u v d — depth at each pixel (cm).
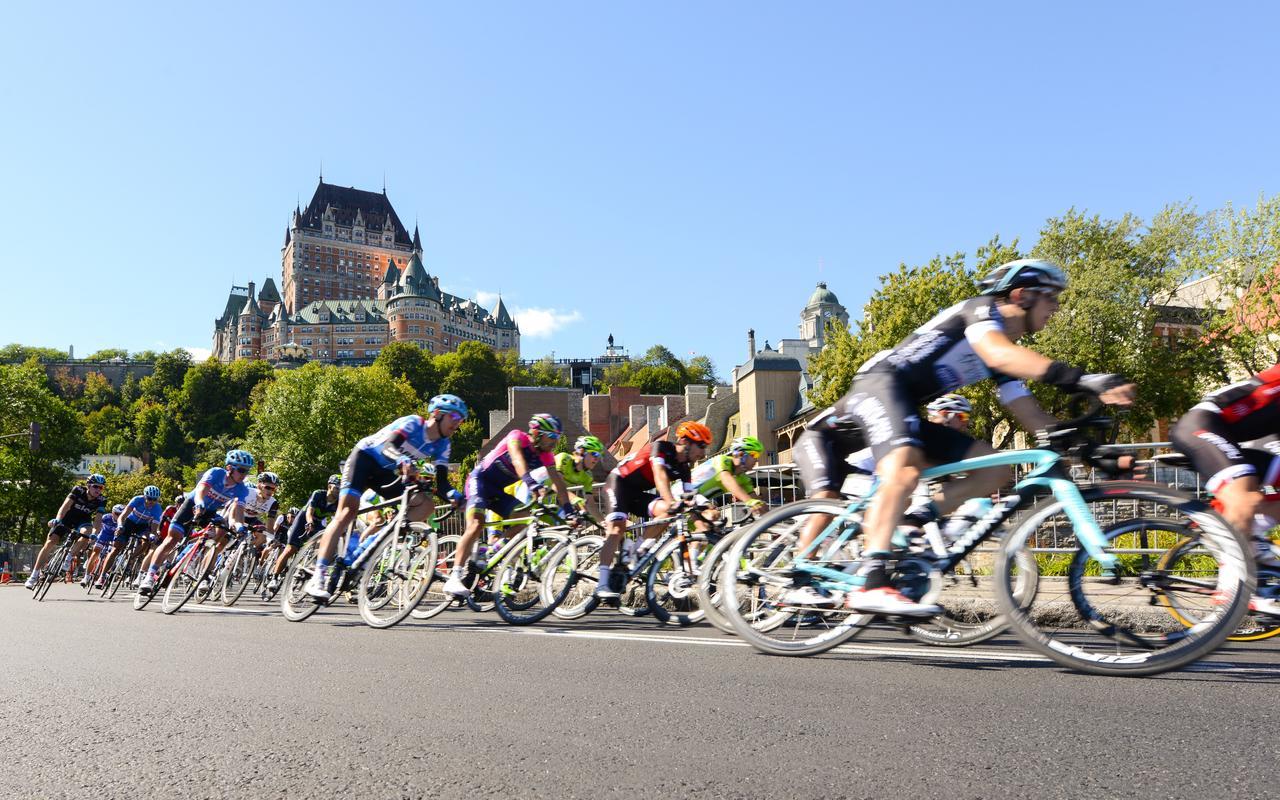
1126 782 210
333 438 6894
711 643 482
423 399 13500
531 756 248
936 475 390
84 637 598
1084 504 352
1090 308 3272
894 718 278
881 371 388
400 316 19462
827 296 15412
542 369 17988
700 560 645
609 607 719
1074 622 354
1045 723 266
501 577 682
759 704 306
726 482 654
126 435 15838
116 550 1281
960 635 430
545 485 714
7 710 340
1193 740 244
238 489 952
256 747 268
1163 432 3475
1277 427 399
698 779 222
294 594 726
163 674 414
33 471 5800
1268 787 204
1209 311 3403
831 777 220
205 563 907
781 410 5091
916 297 3409
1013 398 388
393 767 242
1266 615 384
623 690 340
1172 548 340
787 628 429
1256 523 400
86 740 286
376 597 662
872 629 513
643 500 675
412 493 670
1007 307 371
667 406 6688
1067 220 3503
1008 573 362
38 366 6103
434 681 372
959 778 216
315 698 341
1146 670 337
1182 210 3384
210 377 15150
